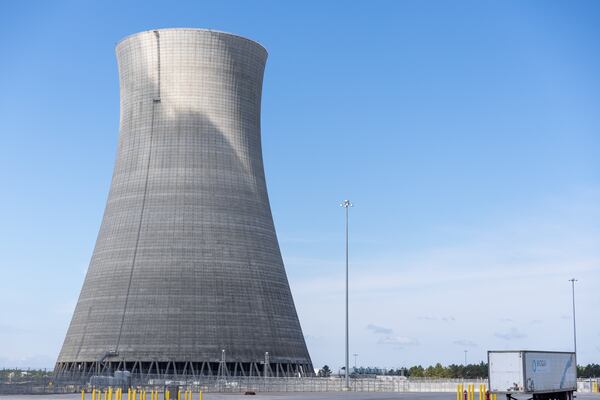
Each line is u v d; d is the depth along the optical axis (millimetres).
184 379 95938
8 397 65875
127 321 100500
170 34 104125
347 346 86188
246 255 104250
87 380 86000
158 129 104312
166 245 101875
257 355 102125
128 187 104562
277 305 106188
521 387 51844
